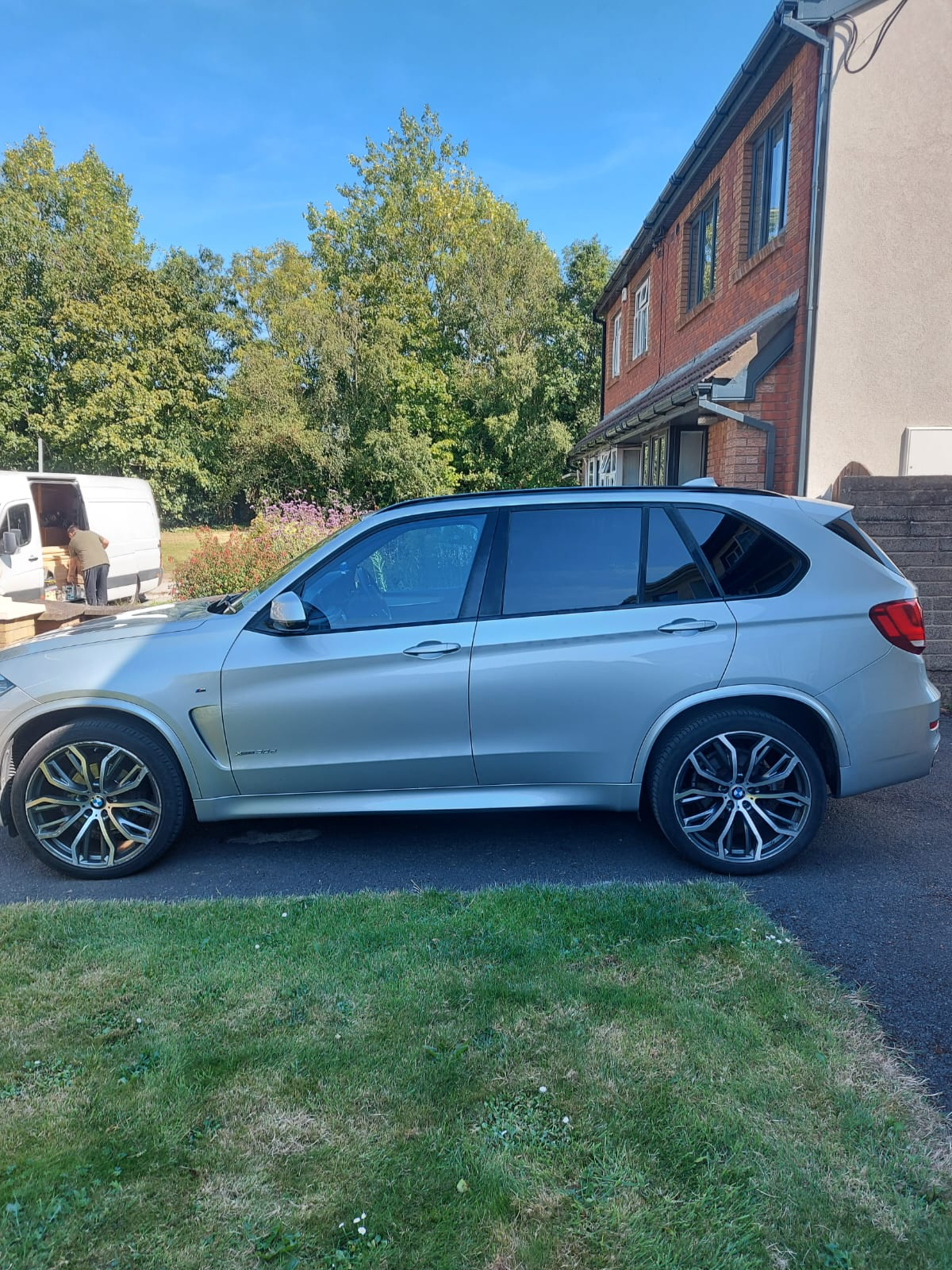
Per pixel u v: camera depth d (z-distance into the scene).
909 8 8.05
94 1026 2.66
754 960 3.04
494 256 26.16
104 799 3.99
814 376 8.55
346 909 3.51
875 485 6.78
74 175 32.38
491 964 3.02
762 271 9.93
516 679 3.86
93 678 3.90
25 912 3.50
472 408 26.95
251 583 9.64
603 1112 2.25
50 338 28.94
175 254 37.34
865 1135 2.17
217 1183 2.02
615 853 4.24
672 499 4.05
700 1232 1.88
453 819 4.77
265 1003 2.79
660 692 3.86
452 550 4.02
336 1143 2.15
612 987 2.85
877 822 4.60
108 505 13.98
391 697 3.88
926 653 6.88
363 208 29.73
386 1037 2.59
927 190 8.29
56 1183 2.02
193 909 3.52
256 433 25.08
